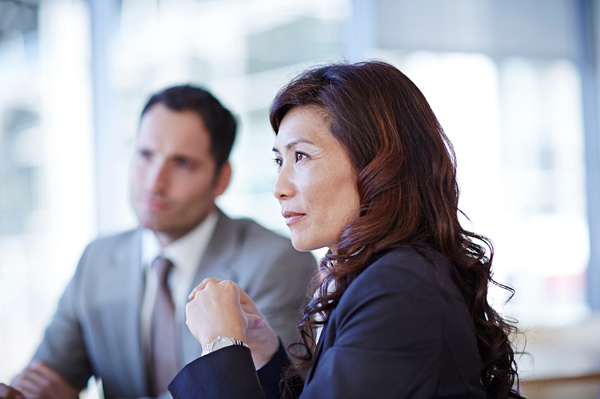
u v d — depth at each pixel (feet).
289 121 3.20
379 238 3.01
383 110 3.12
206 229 5.52
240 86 11.58
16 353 10.08
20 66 10.22
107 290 5.60
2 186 10.07
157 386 5.39
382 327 2.71
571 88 14.74
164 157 5.29
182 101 5.36
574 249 14.53
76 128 10.64
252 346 3.79
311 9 12.19
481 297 3.19
